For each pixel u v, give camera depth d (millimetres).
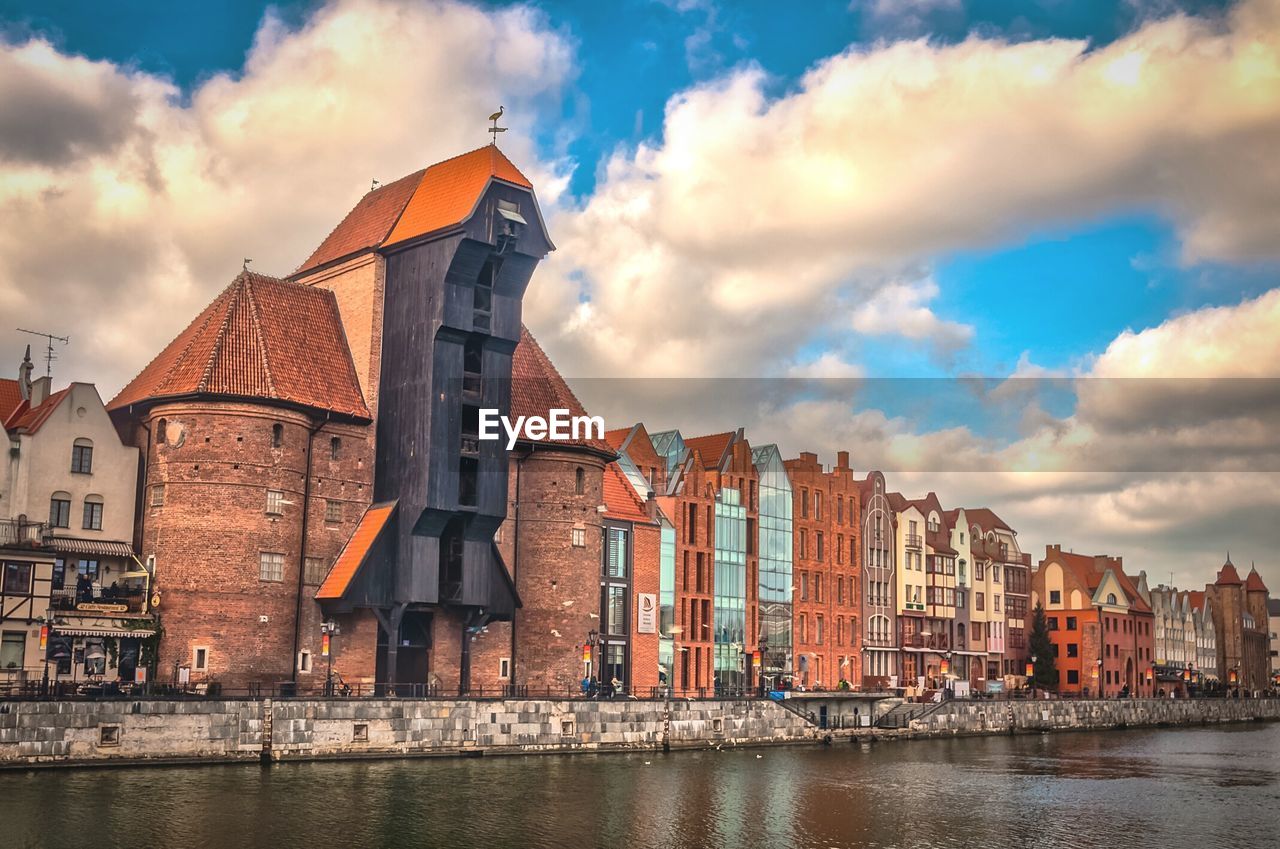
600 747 80062
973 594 143875
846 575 122750
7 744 59031
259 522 74625
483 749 74375
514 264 82438
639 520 96188
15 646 68625
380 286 83062
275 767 65062
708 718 87375
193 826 50719
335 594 76125
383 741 70438
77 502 73938
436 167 85938
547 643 86500
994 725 117562
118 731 61938
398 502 79188
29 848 46375
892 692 112125
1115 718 135250
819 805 63719
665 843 53125
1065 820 62250
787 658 113750
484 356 81812
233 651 72875
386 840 50625
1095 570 169375
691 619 103000
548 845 51625
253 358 77375
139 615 71438
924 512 136500
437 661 82062
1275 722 158250
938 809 64312
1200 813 65250
